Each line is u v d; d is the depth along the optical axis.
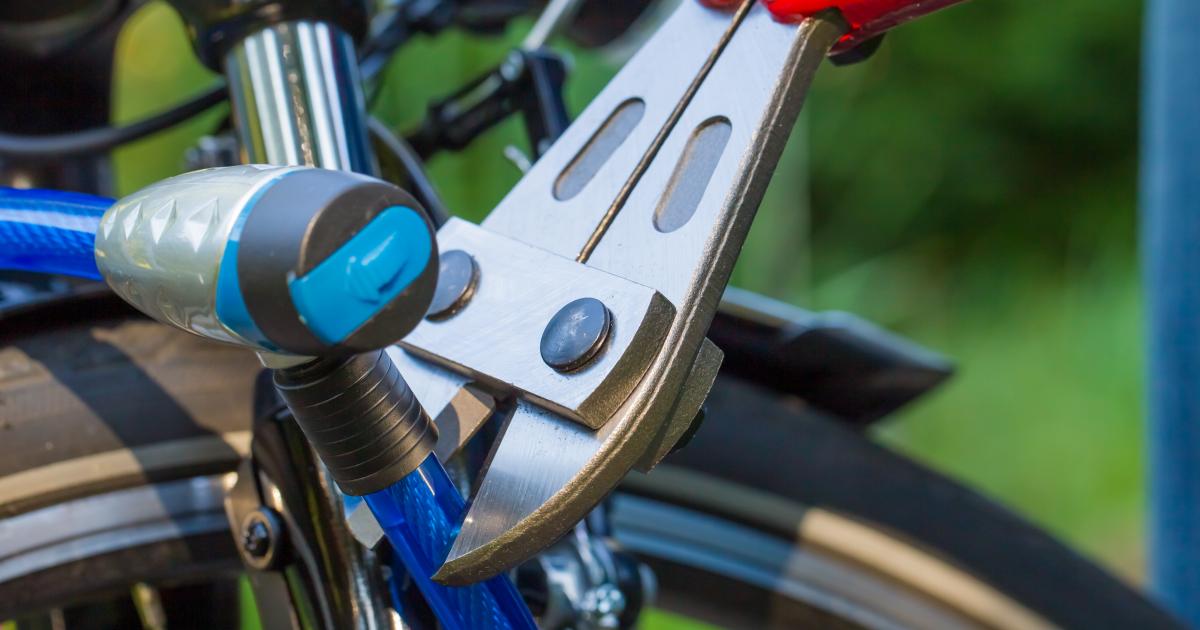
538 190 0.48
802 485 0.64
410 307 0.40
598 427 0.43
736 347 0.64
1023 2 2.52
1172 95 0.74
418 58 1.59
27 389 0.53
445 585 0.44
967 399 2.18
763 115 0.45
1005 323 2.38
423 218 0.40
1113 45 2.50
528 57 0.61
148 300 0.41
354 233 0.39
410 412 0.43
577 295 0.45
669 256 0.45
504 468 0.44
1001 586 0.65
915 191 2.55
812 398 0.66
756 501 0.64
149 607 0.58
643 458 0.45
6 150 0.58
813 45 0.46
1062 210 2.53
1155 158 0.77
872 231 2.52
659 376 0.44
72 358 0.54
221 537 0.54
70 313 0.55
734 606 0.64
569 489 0.43
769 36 0.46
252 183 0.40
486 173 1.70
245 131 0.51
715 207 0.45
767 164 0.45
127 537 0.53
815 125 2.54
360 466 0.43
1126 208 2.50
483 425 0.49
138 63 1.93
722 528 0.64
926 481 0.66
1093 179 2.54
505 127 1.68
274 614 0.50
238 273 0.39
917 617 0.64
